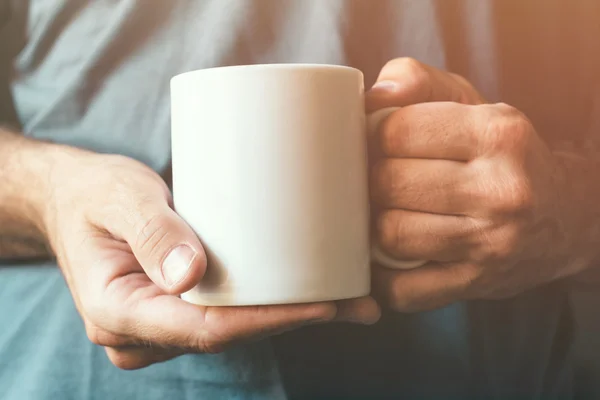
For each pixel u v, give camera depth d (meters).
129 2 0.59
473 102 0.53
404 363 0.60
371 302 0.48
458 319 0.59
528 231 0.48
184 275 0.44
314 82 0.44
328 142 0.45
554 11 0.61
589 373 0.69
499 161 0.47
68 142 0.63
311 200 0.45
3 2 0.65
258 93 0.44
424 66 0.51
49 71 0.64
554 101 0.62
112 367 0.59
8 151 0.62
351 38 0.59
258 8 0.59
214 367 0.57
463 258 0.49
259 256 0.45
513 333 0.61
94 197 0.51
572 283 0.62
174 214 0.47
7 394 0.59
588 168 0.54
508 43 0.61
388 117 0.48
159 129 0.61
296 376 0.60
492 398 0.61
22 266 0.63
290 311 0.46
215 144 0.45
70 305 0.60
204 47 0.60
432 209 0.47
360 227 0.46
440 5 0.60
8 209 0.60
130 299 0.48
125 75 0.61
